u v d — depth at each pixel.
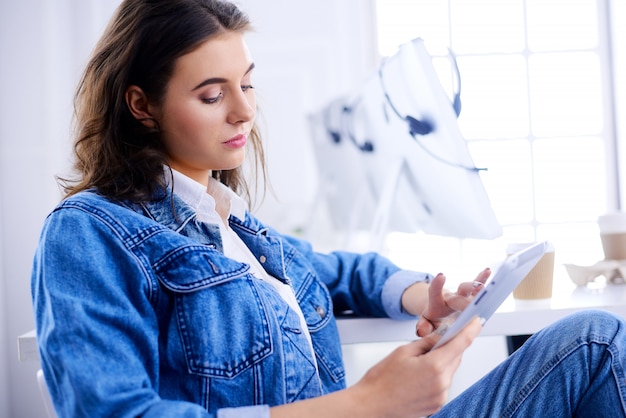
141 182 1.05
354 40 2.99
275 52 3.00
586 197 2.95
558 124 2.96
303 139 3.03
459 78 1.48
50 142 2.71
